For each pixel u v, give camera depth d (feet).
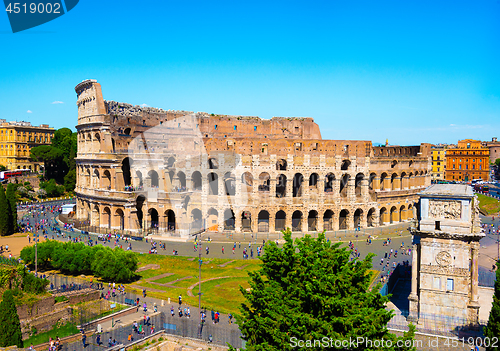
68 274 274.57
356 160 429.38
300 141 409.90
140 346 179.52
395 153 528.22
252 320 134.31
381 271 281.74
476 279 189.16
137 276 273.33
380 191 444.96
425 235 193.98
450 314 190.60
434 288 193.06
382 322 124.57
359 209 434.71
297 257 138.62
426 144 509.76
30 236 387.34
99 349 175.01
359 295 128.57
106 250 267.39
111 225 409.08
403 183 482.69
